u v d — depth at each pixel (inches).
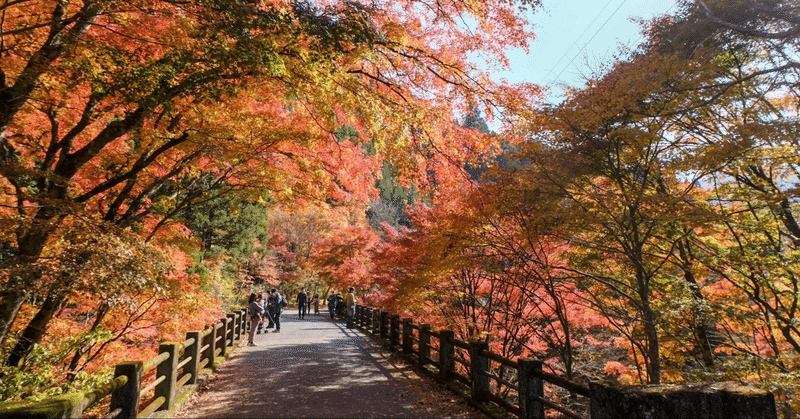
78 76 188.5
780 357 316.5
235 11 186.4
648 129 261.3
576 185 291.9
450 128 336.8
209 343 321.1
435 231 328.8
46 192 233.3
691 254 349.7
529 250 354.0
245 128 293.7
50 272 170.2
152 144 286.4
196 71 199.6
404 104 301.1
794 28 242.4
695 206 257.8
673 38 316.8
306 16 202.5
